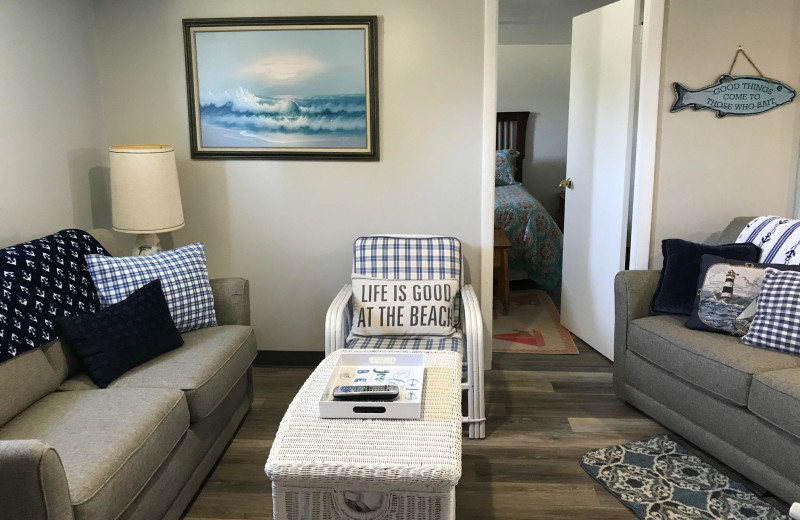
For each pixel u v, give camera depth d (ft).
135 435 6.53
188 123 11.54
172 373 7.98
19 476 5.04
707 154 11.44
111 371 7.84
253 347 9.77
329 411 6.63
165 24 11.23
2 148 8.89
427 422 6.57
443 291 10.04
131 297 8.52
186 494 7.69
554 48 21.43
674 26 10.96
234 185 11.69
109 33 11.32
